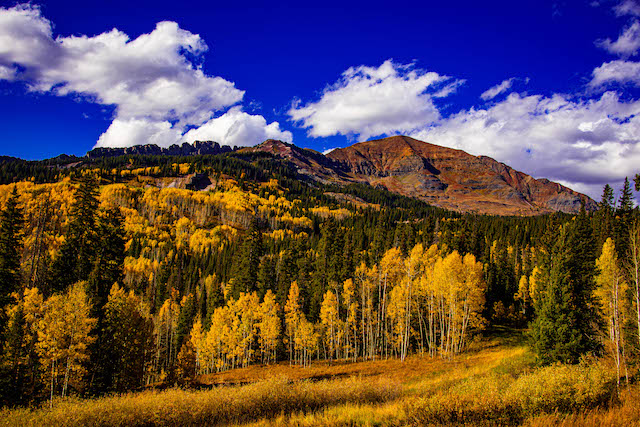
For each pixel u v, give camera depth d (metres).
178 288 101.69
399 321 46.88
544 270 42.19
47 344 24.42
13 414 17.16
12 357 26.03
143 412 14.82
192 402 15.63
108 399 17.31
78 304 25.59
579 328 24.09
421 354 45.56
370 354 50.84
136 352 30.80
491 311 58.06
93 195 35.47
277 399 15.77
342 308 58.97
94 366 28.67
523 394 12.09
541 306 26.70
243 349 53.09
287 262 71.25
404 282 49.38
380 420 11.95
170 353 62.91
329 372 40.44
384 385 19.70
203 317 77.81
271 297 52.91
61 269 33.72
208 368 59.91
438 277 42.66
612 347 20.19
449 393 13.61
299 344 47.62
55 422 14.75
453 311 41.16
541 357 24.83
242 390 17.06
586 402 11.87
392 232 90.88
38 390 26.20
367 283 56.59
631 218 44.28
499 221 116.94
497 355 36.31
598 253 44.94
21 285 34.66
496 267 67.88
